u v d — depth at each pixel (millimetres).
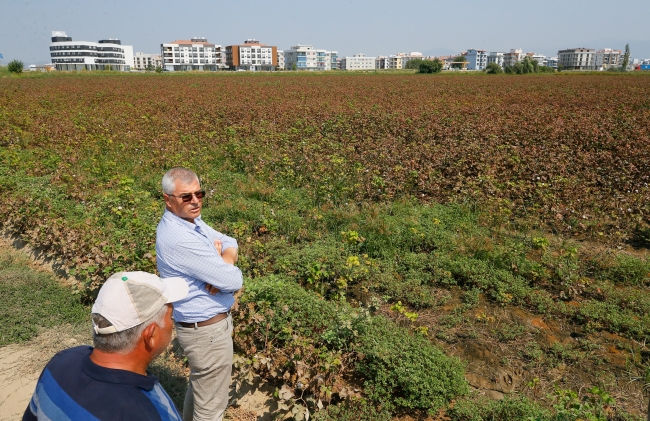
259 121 18203
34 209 8109
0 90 36719
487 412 4148
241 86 44250
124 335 1989
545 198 8789
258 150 12883
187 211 3115
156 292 2113
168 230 3107
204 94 32938
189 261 3051
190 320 3154
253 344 4895
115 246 6602
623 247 7512
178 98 28844
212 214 8719
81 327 5500
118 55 173000
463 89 38719
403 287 6332
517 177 10531
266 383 4602
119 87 41438
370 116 18906
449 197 9430
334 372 4434
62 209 8547
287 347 4699
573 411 3736
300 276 6562
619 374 4734
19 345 5141
